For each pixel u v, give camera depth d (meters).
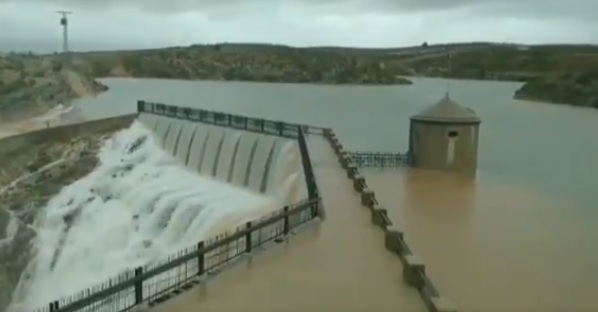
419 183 24.25
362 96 118.50
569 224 18.08
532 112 83.38
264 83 175.25
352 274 12.09
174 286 11.27
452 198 21.59
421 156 27.75
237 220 24.44
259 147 31.25
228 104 88.44
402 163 28.81
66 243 29.09
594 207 20.48
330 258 13.12
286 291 11.08
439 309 9.58
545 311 11.12
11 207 31.98
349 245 14.13
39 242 29.23
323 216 16.92
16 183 35.75
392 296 10.95
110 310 10.50
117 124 48.72
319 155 28.44
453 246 15.38
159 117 45.81
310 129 40.72
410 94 129.88
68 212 32.69
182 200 29.67
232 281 11.61
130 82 160.00
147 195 32.44
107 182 36.88
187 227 27.52
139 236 28.67
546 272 13.45
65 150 42.28
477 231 16.97
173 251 25.00
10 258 26.42
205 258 12.86
